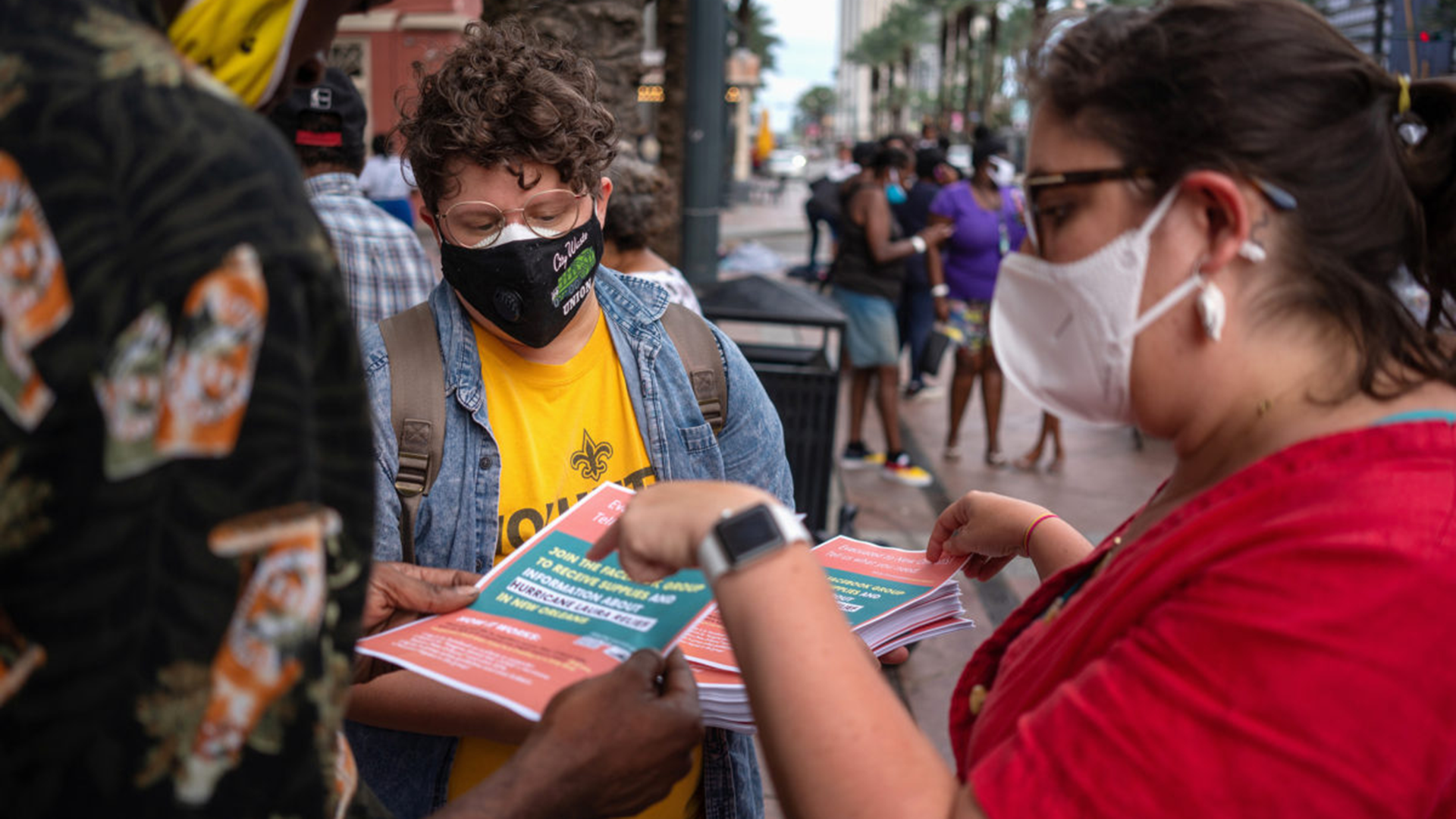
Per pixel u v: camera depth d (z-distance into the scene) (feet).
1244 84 2.85
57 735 2.25
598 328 5.57
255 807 2.38
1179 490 3.25
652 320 5.58
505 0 14.19
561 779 3.37
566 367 5.44
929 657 12.93
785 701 2.86
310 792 2.46
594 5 14.17
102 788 2.26
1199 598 2.65
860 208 19.52
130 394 2.21
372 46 49.01
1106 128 3.00
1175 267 2.99
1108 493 19.57
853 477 20.31
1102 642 2.93
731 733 5.24
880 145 24.18
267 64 2.82
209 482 2.24
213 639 2.27
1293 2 3.03
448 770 5.00
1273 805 2.42
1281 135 2.83
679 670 3.71
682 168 24.16
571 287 5.20
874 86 211.00
